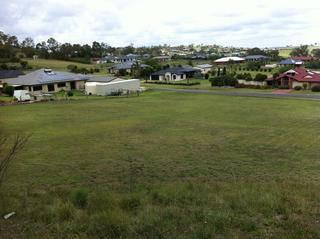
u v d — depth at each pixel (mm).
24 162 16891
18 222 6516
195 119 30594
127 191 11227
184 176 14547
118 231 5773
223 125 27609
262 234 5516
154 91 56688
